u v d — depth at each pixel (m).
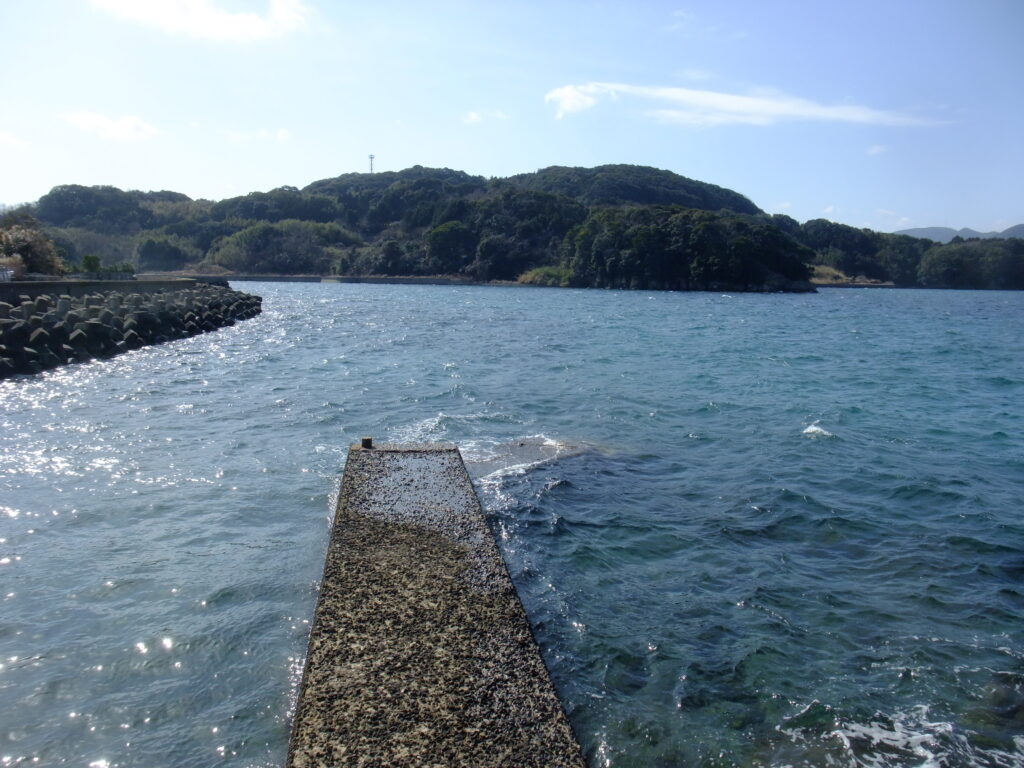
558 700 5.75
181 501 11.82
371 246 167.38
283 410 19.11
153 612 8.13
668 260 124.19
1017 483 14.13
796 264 127.19
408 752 5.08
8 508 11.40
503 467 13.97
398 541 8.62
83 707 6.46
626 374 27.38
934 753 6.18
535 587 9.00
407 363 29.16
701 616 8.43
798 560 10.13
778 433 17.67
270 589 8.71
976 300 110.12
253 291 104.31
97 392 21.27
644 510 11.93
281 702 6.58
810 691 7.00
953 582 9.53
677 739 6.29
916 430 18.75
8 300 31.34
